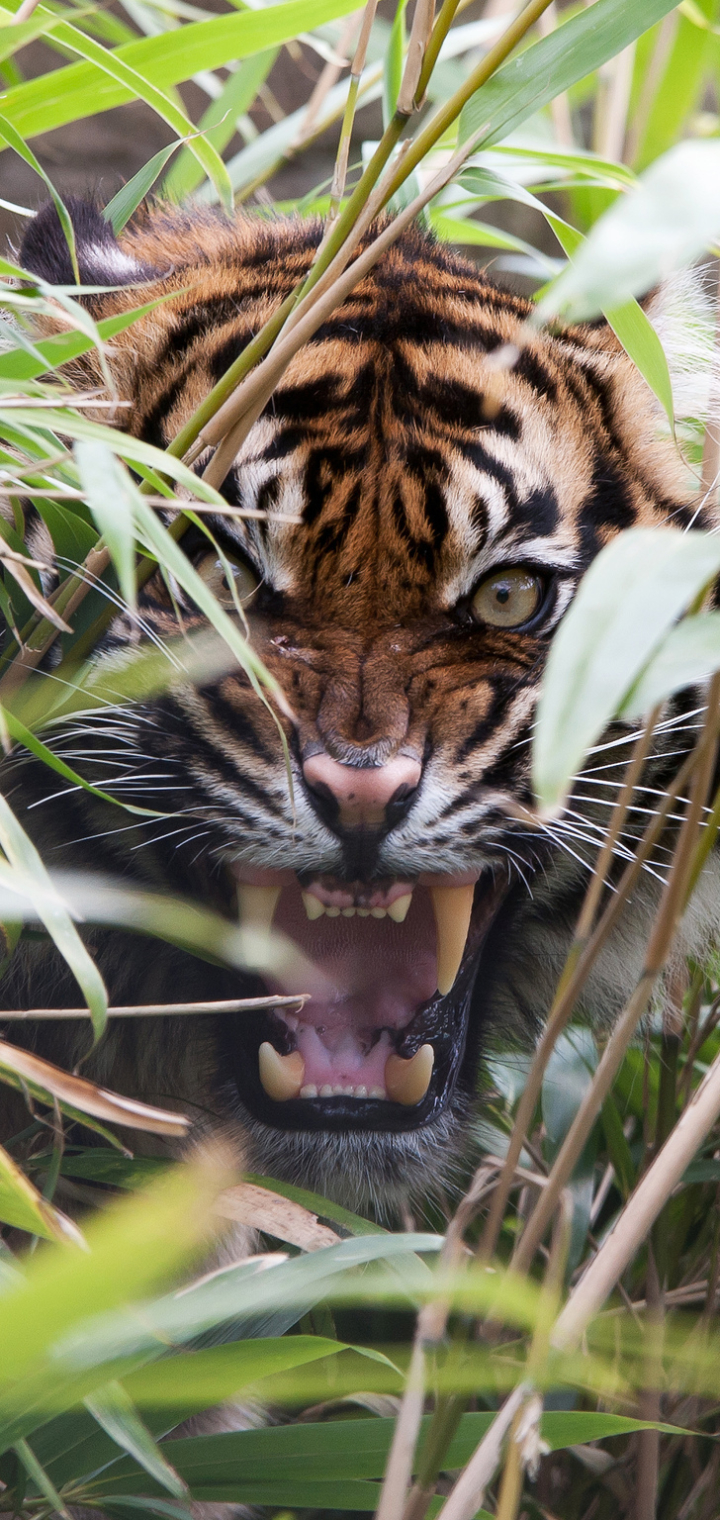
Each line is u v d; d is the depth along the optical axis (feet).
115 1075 17.24
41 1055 16.66
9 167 40.70
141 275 16.25
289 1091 15.43
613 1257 9.69
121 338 15.55
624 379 16.71
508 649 15.28
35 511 14.47
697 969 18.52
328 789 14.37
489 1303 9.12
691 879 9.21
